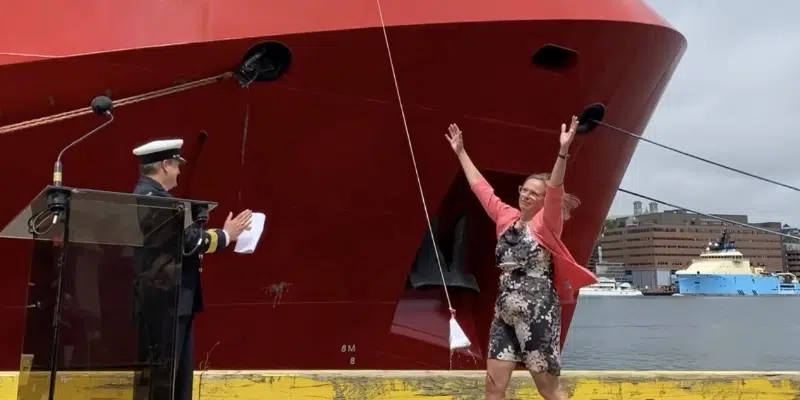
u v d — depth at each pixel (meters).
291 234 7.71
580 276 4.14
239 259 7.59
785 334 50.88
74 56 6.34
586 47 8.00
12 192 6.80
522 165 8.50
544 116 8.28
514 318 4.16
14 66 6.26
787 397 5.54
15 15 6.46
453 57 7.44
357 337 8.35
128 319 3.64
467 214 9.15
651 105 9.72
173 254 3.71
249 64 6.78
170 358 3.66
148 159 4.14
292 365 8.19
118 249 3.63
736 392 5.53
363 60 7.16
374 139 7.61
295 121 7.26
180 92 6.79
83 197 3.53
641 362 32.56
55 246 3.61
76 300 3.55
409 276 8.93
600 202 9.98
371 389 5.44
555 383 4.18
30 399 3.80
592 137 8.96
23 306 7.15
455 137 4.86
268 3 6.83
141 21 6.54
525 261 4.18
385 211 7.99
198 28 6.62
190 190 7.25
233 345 7.89
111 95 6.59
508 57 7.67
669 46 9.13
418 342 8.91
